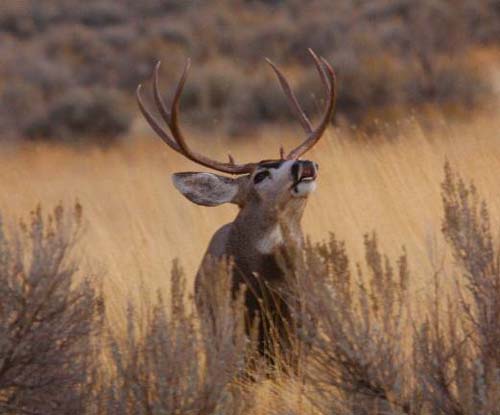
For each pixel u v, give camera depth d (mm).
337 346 21438
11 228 22812
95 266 35844
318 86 110438
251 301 26734
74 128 118688
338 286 22047
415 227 36719
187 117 115375
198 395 21578
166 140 28625
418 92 102375
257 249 26766
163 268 34906
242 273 26891
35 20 191875
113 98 119312
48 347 21703
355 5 165875
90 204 52750
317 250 22766
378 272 22156
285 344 25672
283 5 184875
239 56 155375
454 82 100938
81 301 22266
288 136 97875
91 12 193125
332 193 40750
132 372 21719
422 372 21406
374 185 40594
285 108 110125
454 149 47344
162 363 21625
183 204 49750
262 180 26922
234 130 108188
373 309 21922
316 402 22828
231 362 22156
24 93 130375
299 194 26688
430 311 22422
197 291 28094
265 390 24562
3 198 61562
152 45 161625
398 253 34188
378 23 151000
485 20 135875
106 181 72688
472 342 22266
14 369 21734
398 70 106375
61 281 21797
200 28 173000
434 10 138000
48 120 119875
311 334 21812
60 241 22125
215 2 189625
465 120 84500
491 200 35812
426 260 32781
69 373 22047
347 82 103125
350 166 44250
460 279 27344
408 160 43500
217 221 44844
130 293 28312
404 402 21406
